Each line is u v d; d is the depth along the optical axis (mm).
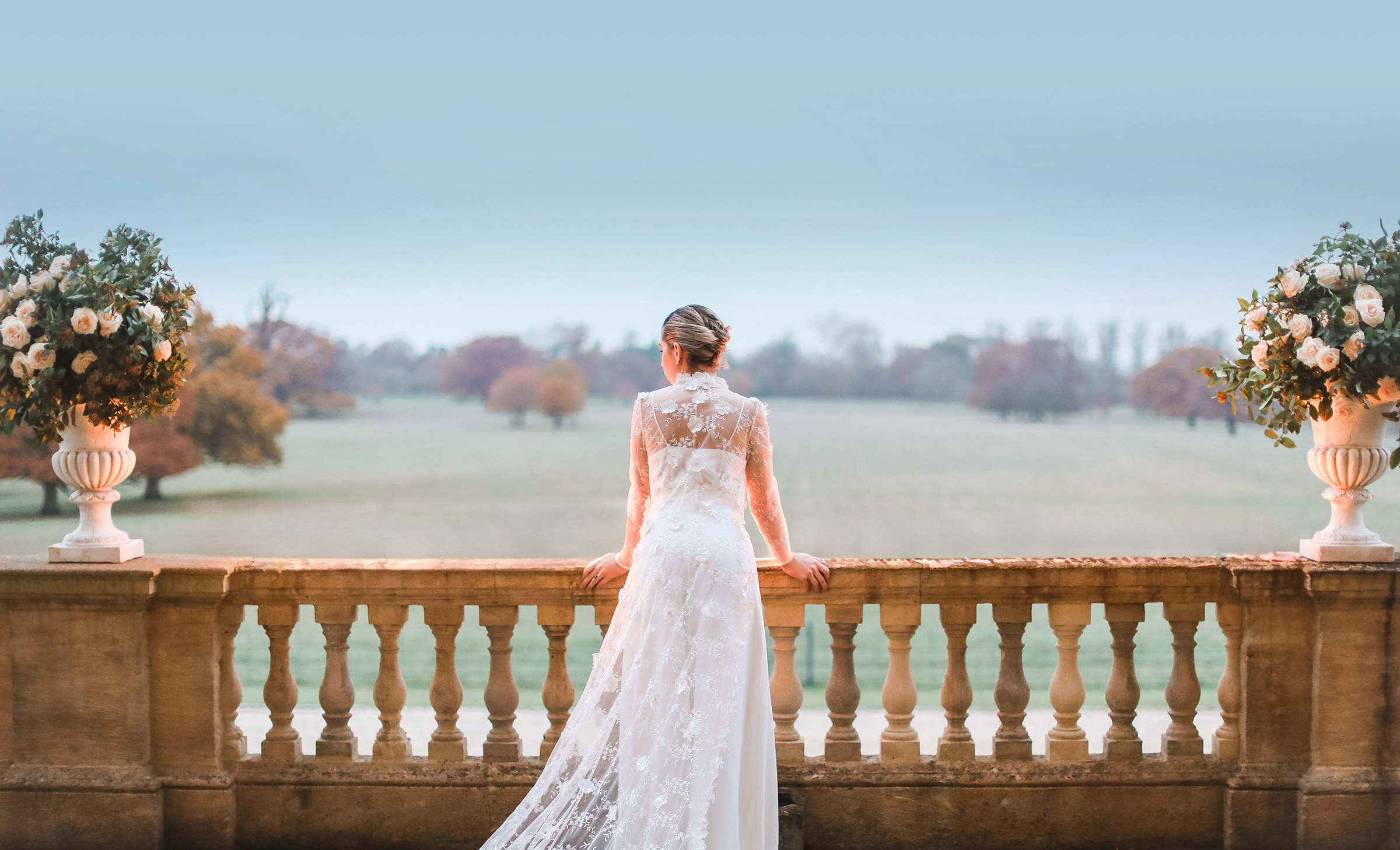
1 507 28719
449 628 3057
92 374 2797
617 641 2633
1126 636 3029
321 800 3049
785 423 65250
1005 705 3059
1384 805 2904
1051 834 3027
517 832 2611
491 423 63938
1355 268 2750
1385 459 2844
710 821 2455
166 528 42719
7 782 2975
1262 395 2916
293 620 3062
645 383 67062
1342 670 2924
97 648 2980
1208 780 3002
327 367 54781
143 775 2990
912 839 3031
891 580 3000
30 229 2928
